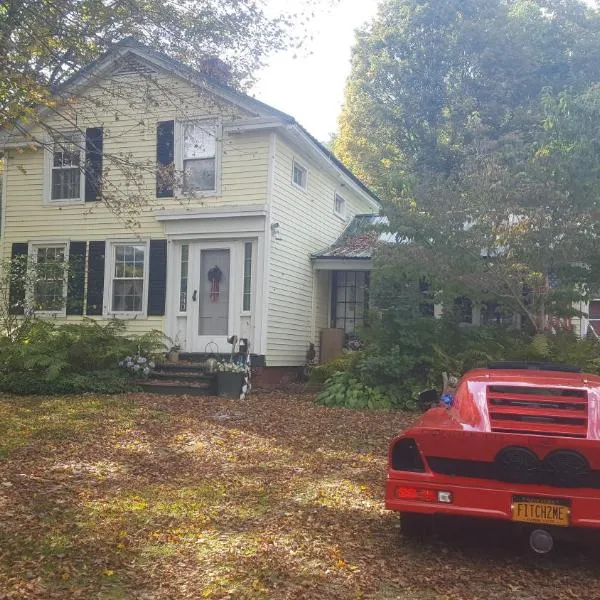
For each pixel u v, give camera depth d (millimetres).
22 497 6000
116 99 15117
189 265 14812
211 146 14734
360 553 4742
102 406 10789
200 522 5379
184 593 4004
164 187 14141
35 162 16172
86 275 15586
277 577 4250
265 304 14102
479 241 11102
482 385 5043
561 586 4234
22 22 9555
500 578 4348
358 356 12531
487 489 4418
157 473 7000
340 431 9391
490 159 11422
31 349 12242
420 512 4523
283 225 15047
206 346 14539
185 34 11062
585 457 4289
